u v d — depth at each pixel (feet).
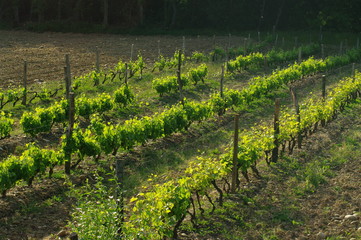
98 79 75.61
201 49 133.59
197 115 53.06
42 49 123.24
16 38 148.66
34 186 35.91
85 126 53.31
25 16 205.46
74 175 38.42
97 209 24.16
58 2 193.57
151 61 108.68
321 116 51.11
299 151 45.96
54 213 32.14
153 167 41.50
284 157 44.04
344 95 61.16
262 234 29.45
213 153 45.09
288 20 204.95
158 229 25.63
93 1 198.90
